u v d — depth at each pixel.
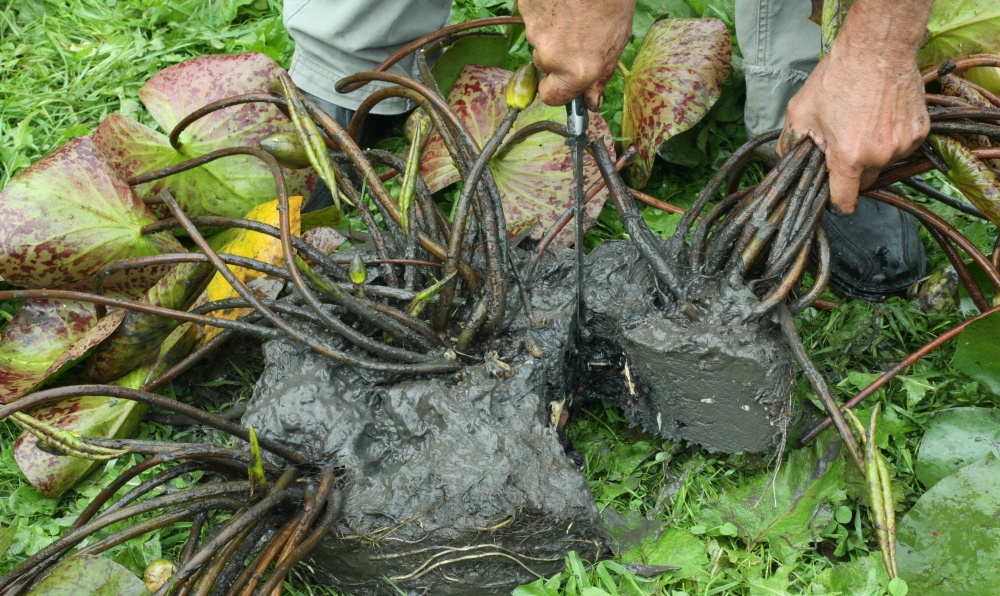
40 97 2.25
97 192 1.67
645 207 2.04
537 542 1.35
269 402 1.42
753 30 1.97
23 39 2.41
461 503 1.31
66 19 2.46
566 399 1.58
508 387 1.42
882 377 1.57
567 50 1.28
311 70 2.05
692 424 1.52
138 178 1.78
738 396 1.44
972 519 1.35
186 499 1.30
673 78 1.92
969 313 1.83
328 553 1.37
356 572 1.38
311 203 1.97
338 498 1.33
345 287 1.47
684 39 1.95
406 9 2.01
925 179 2.11
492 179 1.49
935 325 1.81
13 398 1.61
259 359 1.75
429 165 1.93
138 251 1.70
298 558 1.25
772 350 1.42
